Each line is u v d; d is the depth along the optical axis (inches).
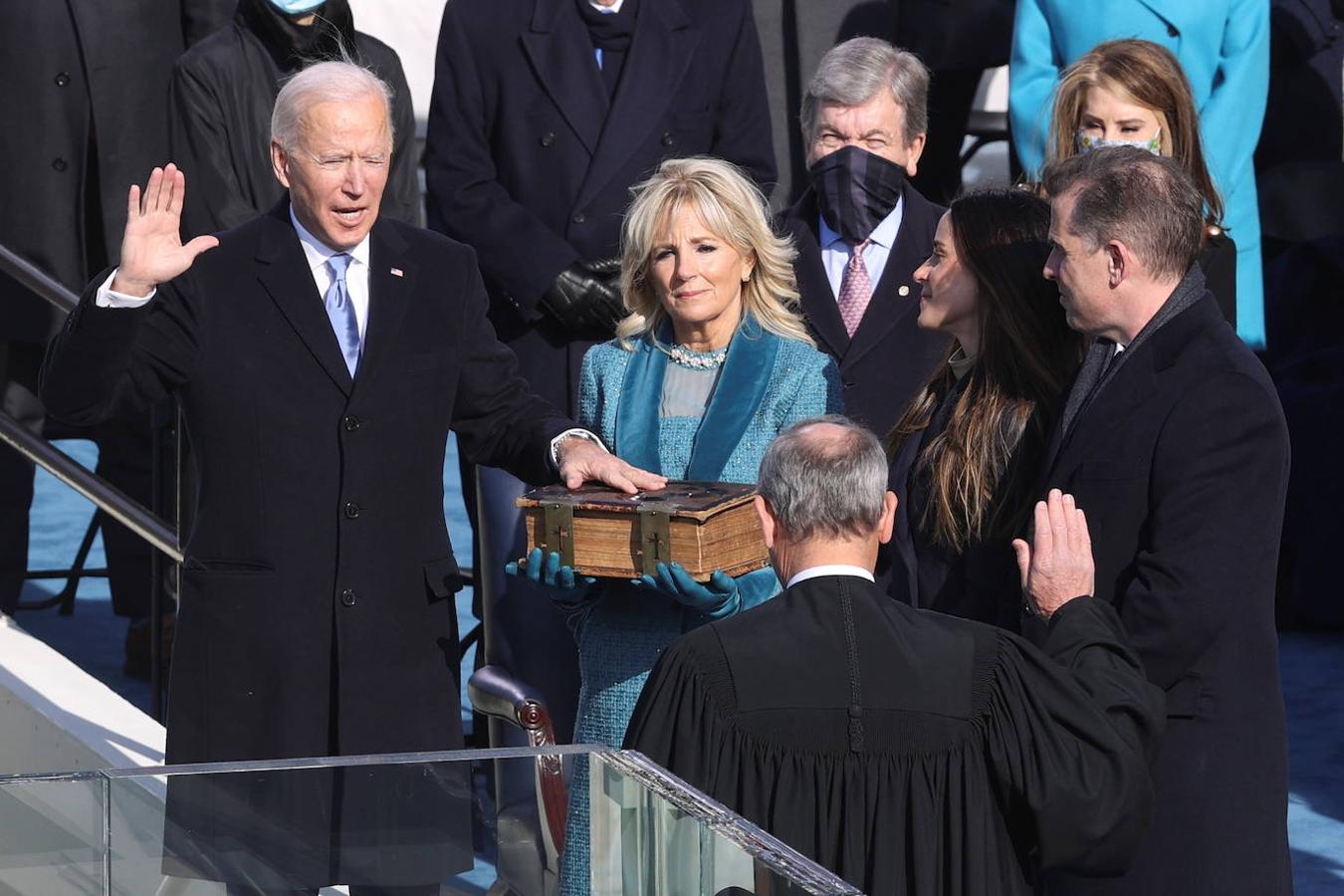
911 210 674.8
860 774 399.9
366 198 510.6
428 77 995.9
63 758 663.8
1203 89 845.8
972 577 520.1
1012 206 531.5
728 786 399.9
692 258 556.1
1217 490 460.1
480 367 547.2
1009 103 856.9
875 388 658.2
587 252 708.7
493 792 365.1
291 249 522.3
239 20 743.1
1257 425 464.1
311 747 515.5
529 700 600.7
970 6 992.2
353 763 362.6
